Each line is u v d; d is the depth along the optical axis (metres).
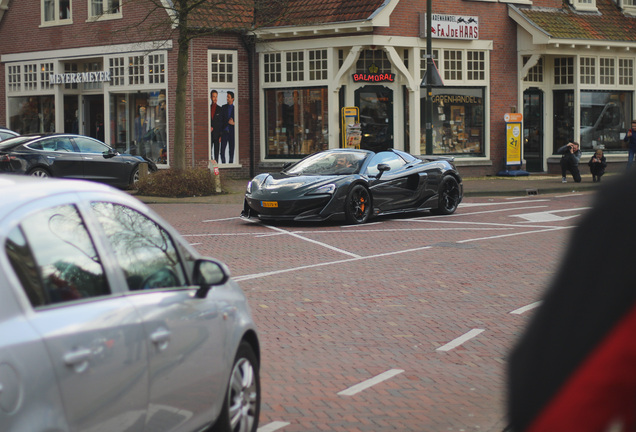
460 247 12.72
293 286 9.59
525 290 9.38
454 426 4.93
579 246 1.29
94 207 3.49
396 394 5.61
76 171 21.39
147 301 3.51
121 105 27.44
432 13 25.36
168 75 25.95
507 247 12.73
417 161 17.05
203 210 18.22
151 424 3.42
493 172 27.08
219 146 26.06
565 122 28.31
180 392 3.67
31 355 2.70
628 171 1.30
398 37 24.58
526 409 1.27
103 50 27.62
